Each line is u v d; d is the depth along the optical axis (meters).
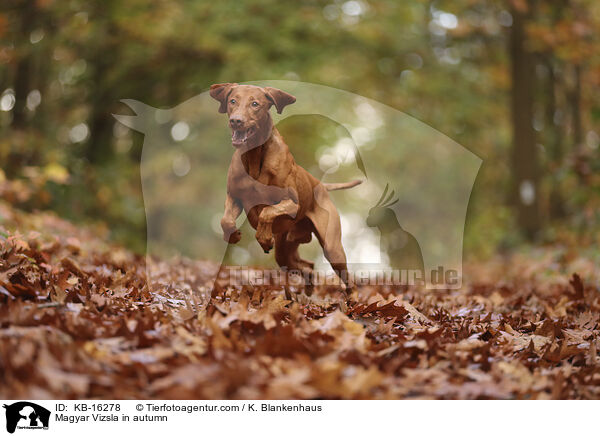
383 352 3.90
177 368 3.36
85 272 6.43
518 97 17.69
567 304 7.42
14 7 15.96
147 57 19.05
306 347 3.73
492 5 19.98
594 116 18.94
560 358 4.42
